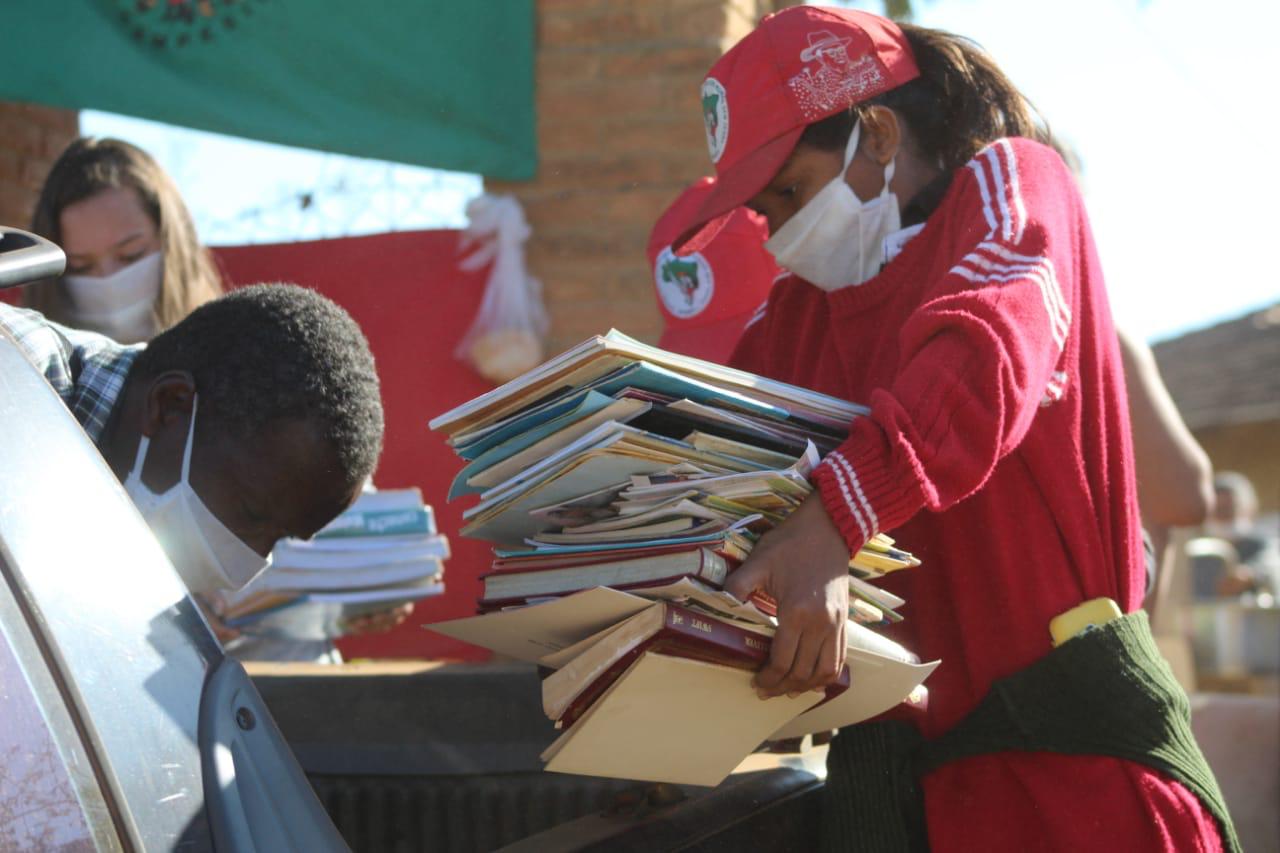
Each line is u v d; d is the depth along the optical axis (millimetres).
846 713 1727
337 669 2486
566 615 1458
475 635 1592
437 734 2326
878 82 1958
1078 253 1864
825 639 1452
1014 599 1808
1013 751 1791
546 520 1614
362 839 2254
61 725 1142
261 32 4562
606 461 1479
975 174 1863
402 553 2797
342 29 4625
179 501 1689
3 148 5238
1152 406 2727
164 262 3443
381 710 2352
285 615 2834
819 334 2176
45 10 4375
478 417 1567
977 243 1724
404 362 4617
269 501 1715
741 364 2371
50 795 1120
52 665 1160
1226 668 7336
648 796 1825
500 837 2223
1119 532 1853
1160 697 1757
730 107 2002
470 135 4762
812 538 1471
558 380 1496
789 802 1953
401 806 2252
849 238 2008
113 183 3381
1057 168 1882
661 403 1494
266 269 4688
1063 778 1749
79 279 3379
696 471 1508
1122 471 1868
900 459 1476
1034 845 1761
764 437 1581
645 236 4801
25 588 1175
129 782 1167
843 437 1644
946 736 1833
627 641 1395
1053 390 1767
